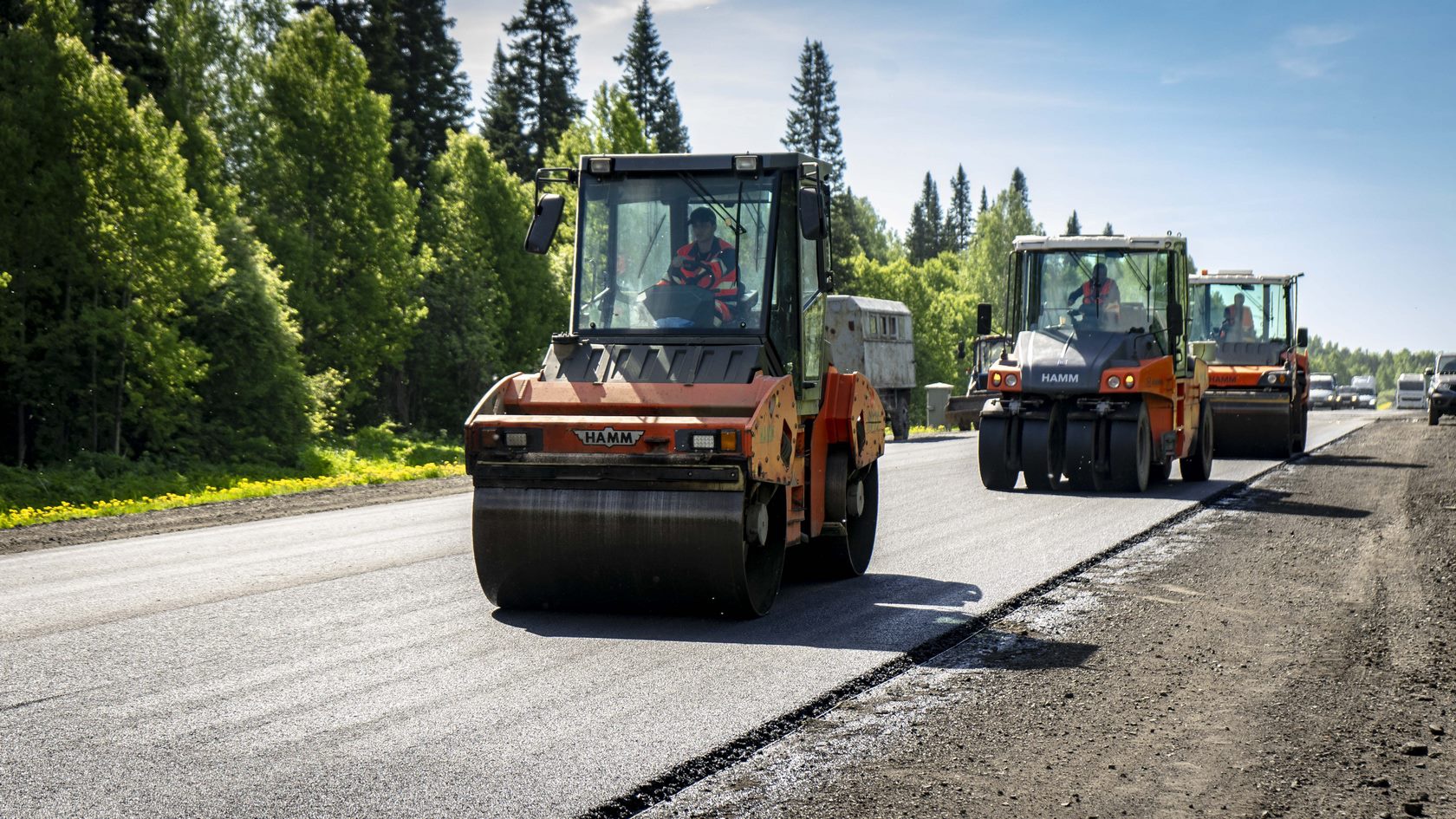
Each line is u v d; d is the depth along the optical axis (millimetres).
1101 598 9094
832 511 9617
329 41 47625
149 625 7859
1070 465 16844
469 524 13672
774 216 8719
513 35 74312
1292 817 4508
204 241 36219
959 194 153250
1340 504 15570
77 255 34375
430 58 64812
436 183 60125
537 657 7000
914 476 19578
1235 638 7719
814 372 9398
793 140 93625
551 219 8875
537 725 5590
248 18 53719
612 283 8836
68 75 34625
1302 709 6043
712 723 5641
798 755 5246
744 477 7750
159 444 37125
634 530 7832
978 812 4527
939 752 5285
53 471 32906
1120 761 5176
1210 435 19531
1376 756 5281
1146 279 17281
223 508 16094
